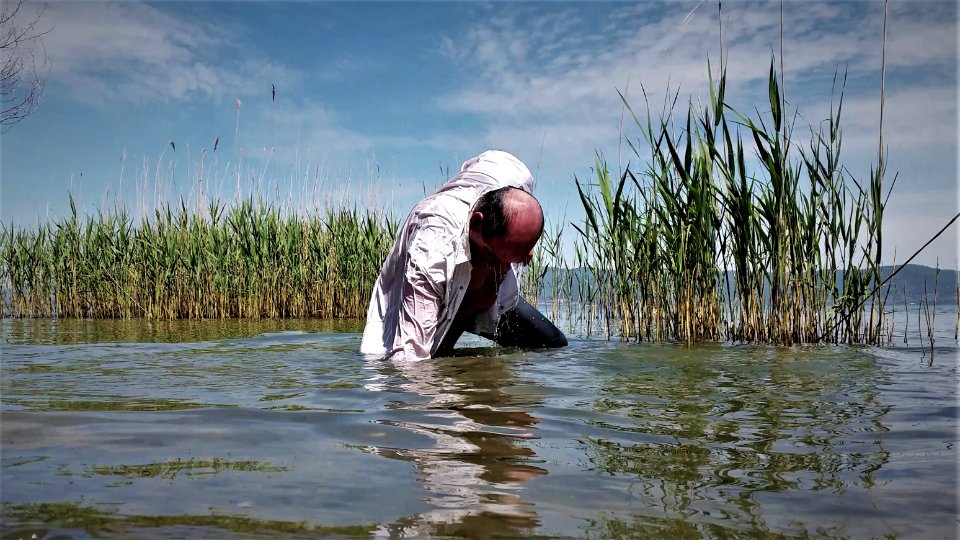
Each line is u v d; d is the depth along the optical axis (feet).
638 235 13.73
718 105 12.47
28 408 5.19
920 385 6.77
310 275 26.40
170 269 26.08
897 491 3.44
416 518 2.98
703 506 3.20
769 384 6.79
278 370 7.55
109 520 2.91
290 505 3.12
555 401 5.76
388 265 9.41
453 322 9.89
